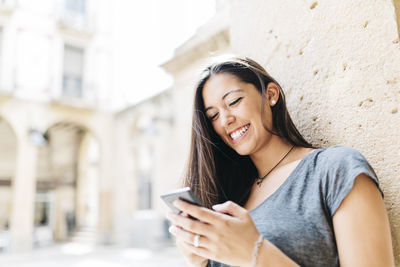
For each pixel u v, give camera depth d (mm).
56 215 14117
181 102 9547
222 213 684
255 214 828
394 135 856
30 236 11016
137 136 12633
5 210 12531
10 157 12789
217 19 3020
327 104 1022
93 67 13281
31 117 11578
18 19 11711
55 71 12375
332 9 1030
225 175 1089
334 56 1012
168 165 10125
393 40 875
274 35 1239
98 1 13758
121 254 10219
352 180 661
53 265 8703
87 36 13211
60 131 14477
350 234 637
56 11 12602
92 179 14883
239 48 1403
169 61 4617
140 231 11594
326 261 685
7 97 11141
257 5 1332
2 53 11312
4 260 9492
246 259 622
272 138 959
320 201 724
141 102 11750
